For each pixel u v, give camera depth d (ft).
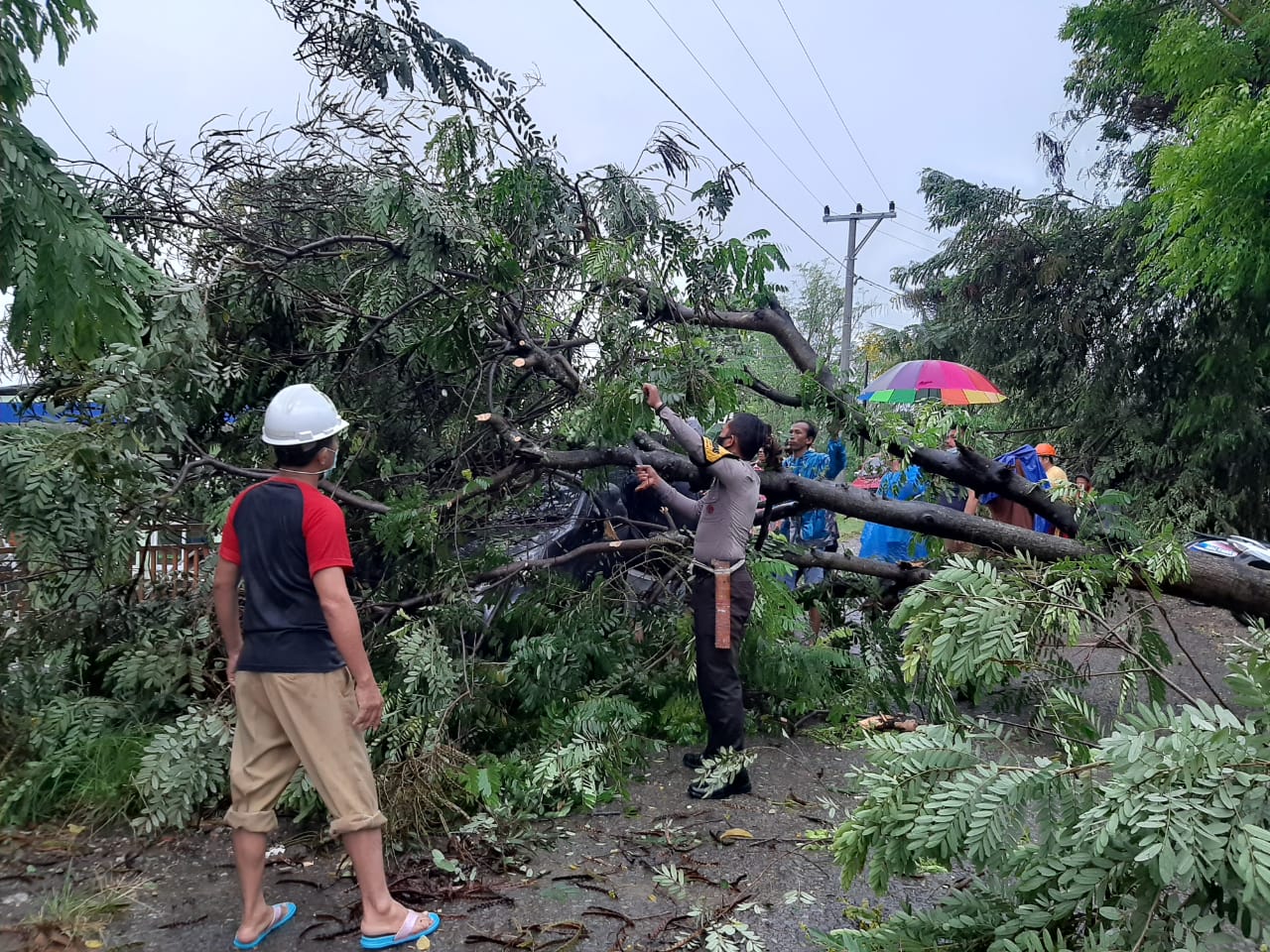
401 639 11.55
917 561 16.62
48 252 10.14
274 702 7.92
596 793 11.45
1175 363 34.01
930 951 6.45
